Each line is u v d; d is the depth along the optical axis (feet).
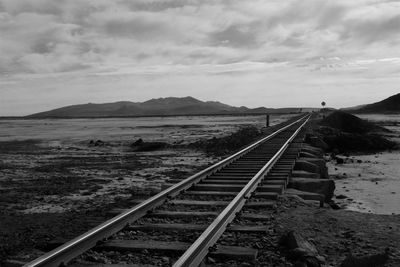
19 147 106.83
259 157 58.13
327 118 169.17
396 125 228.84
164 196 29.84
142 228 23.17
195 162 68.08
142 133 154.51
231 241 21.31
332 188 44.09
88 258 18.84
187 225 23.53
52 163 68.33
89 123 313.53
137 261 18.78
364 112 600.39
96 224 25.64
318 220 25.98
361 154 111.55
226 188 35.32
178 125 216.95
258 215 25.84
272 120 253.65
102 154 86.12
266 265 18.74
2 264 19.39
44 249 21.76
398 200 52.60
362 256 19.17
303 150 69.62
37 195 40.27
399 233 23.59
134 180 49.42
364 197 54.70
